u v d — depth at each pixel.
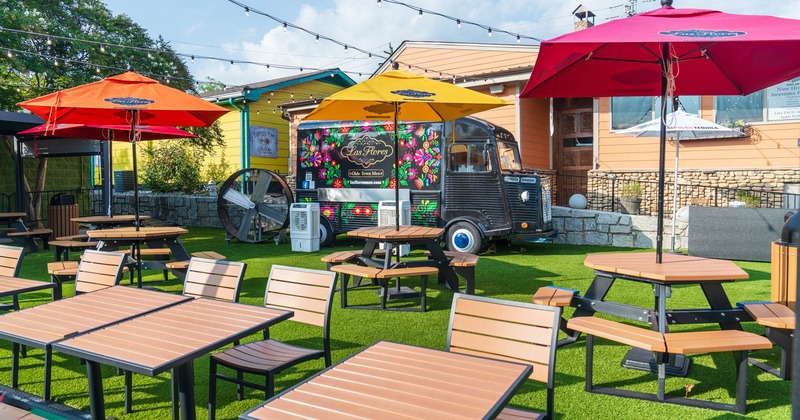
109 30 16.14
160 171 18.70
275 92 20.48
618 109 14.05
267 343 3.92
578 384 4.19
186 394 2.78
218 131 18.81
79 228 13.71
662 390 3.84
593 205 14.25
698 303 6.50
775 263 5.14
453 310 3.03
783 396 3.93
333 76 22.88
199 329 2.96
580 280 8.04
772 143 12.58
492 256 10.51
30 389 4.14
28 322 3.13
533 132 15.27
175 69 16.86
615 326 4.04
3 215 11.41
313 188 12.23
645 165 13.79
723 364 4.63
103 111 7.13
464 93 6.50
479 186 10.66
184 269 6.89
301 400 2.06
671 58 4.50
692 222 9.66
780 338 4.25
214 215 17.05
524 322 2.81
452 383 2.22
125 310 3.40
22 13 13.56
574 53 4.34
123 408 3.79
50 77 15.34
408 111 7.51
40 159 15.59
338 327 5.70
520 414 2.72
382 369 2.39
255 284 7.93
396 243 6.76
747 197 12.29
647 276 4.05
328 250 11.67
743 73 4.84
